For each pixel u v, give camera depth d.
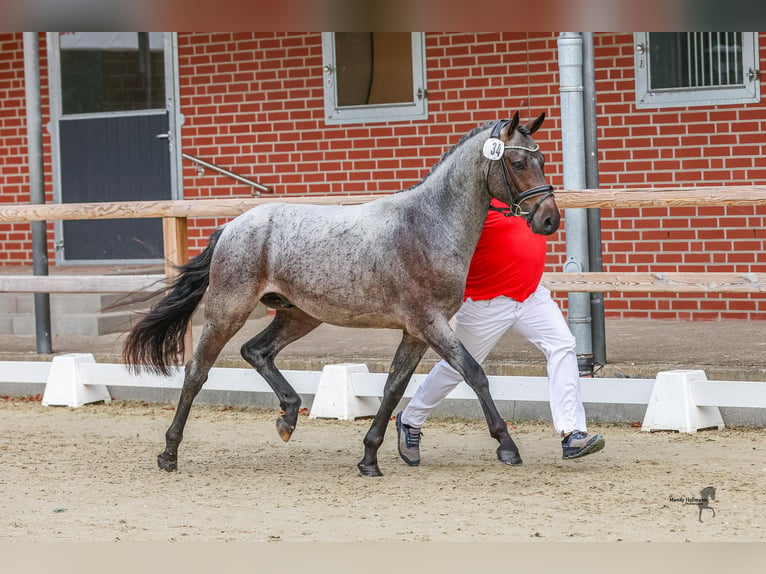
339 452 11.27
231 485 9.92
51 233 20.27
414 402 10.47
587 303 12.55
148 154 19.44
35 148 15.18
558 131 16.66
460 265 9.59
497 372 12.88
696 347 13.73
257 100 18.52
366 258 9.70
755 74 15.66
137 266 19.67
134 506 9.22
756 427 11.77
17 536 8.26
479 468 10.34
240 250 10.12
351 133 17.92
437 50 17.30
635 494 9.16
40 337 15.14
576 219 12.47
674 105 16.09
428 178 9.75
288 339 10.67
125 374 13.88
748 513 8.51
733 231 15.84
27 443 11.98
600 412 12.34
